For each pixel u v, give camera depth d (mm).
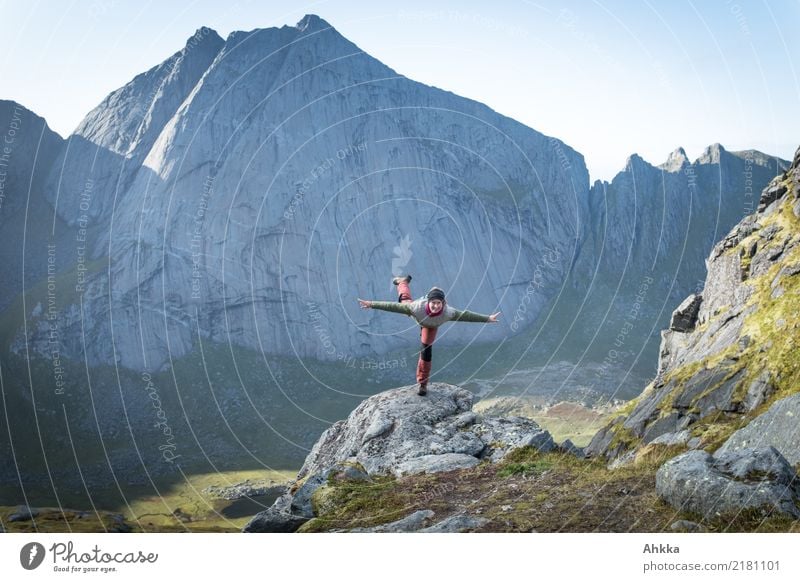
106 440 162250
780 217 33375
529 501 9586
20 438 158000
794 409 10031
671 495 8547
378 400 14406
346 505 10469
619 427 27219
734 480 8117
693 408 22453
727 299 33344
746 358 22672
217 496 125125
